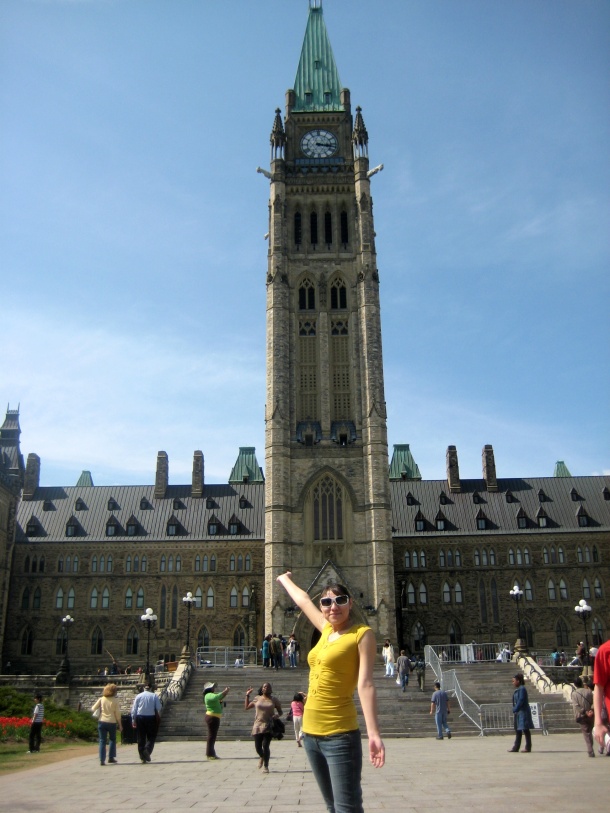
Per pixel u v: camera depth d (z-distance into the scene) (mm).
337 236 95250
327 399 88688
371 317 90312
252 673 60500
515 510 112688
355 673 9508
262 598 106750
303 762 30391
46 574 108375
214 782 23047
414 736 45094
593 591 106875
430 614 106938
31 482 118062
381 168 95875
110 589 107750
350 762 9242
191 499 115875
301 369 90625
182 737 46562
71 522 111312
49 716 54031
